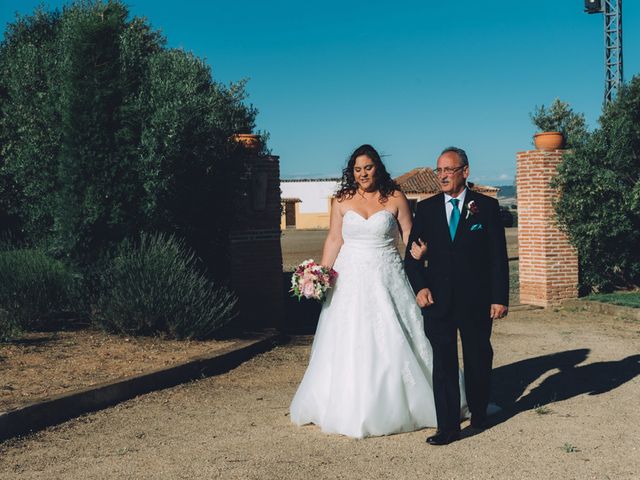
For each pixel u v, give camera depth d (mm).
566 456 4695
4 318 8664
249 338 9195
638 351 8672
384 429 5188
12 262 9367
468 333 5164
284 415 5863
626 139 13219
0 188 11297
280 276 11555
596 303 12398
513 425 5488
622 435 5176
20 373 6668
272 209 11508
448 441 4996
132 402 6328
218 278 11828
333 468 4492
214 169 10602
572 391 6664
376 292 5449
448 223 5172
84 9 10359
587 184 12883
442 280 5105
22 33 12992
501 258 5148
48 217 10930
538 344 9398
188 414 5926
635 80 13797
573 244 13133
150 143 9289
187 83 9891
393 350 5336
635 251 13758
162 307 8688
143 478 4355
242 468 4512
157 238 10008
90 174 9281
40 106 10359
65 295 9430
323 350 5539
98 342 8359
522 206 13461
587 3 22953
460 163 5160
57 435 5312
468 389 5383
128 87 9531
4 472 4496
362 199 5664
